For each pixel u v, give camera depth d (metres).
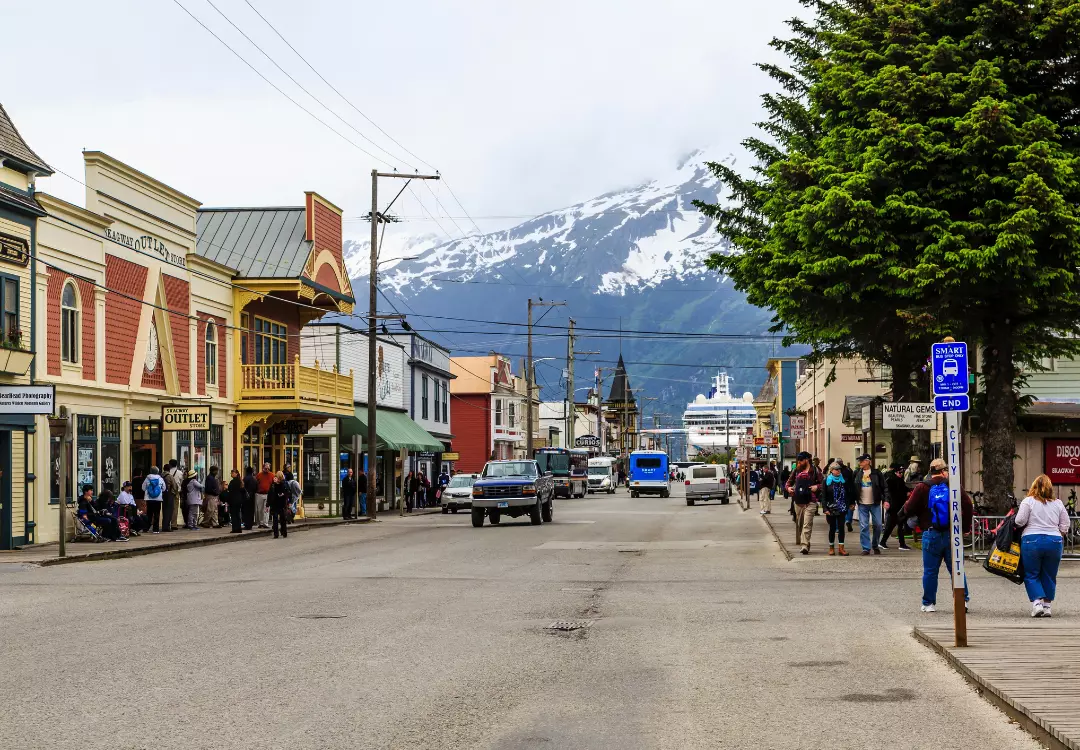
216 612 15.62
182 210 38.72
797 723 8.94
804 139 31.62
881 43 27.28
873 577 20.53
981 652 11.45
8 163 28.23
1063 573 20.75
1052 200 23.47
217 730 8.62
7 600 17.25
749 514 50.53
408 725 8.83
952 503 12.11
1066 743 7.66
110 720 8.95
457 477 55.31
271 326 46.09
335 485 52.66
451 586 19.25
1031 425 29.56
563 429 127.88
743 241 31.28
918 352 29.50
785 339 33.78
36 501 28.94
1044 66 26.09
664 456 82.62
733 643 13.00
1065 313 26.36
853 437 44.88
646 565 23.52
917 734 8.55
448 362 74.69
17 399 25.55
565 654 12.25
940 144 24.61
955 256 23.84
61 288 30.70
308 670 11.15
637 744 8.27
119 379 33.97
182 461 37.62
